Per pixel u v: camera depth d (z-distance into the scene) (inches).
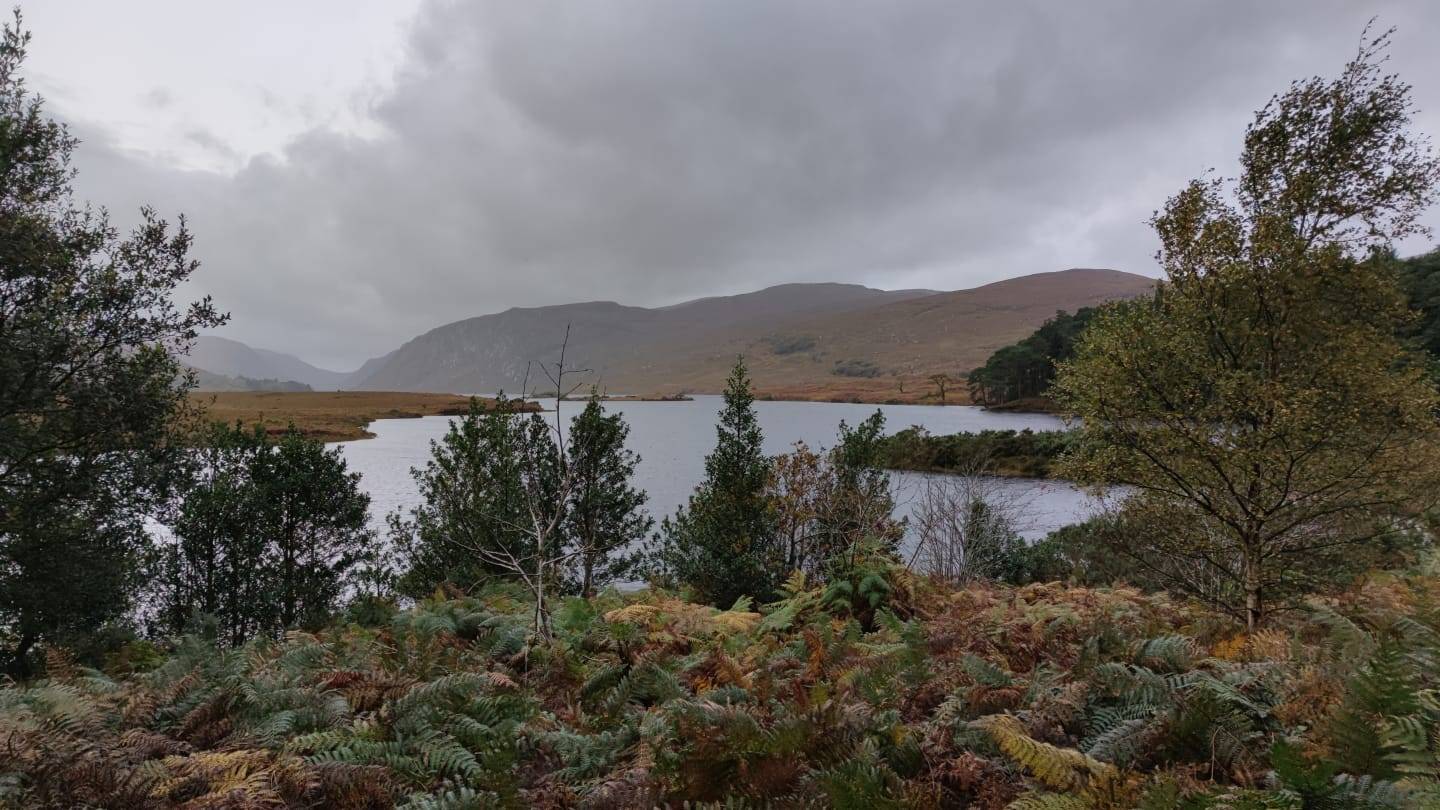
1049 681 181.8
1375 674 111.0
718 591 672.4
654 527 1218.6
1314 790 93.9
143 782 147.3
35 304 535.5
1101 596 376.8
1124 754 133.0
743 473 700.7
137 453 623.8
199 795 153.4
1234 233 423.5
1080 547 682.8
